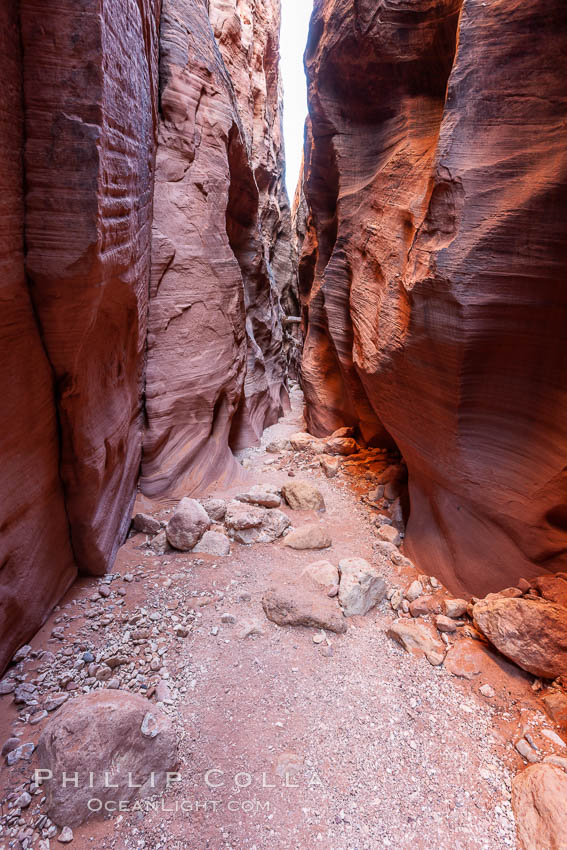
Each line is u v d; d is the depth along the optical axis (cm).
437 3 407
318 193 757
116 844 175
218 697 246
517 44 256
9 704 232
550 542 294
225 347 613
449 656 274
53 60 203
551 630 248
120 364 380
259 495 506
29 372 249
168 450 523
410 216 407
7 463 243
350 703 246
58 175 213
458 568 343
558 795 181
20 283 220
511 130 263
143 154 380
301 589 342
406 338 351
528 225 259
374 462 641
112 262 263
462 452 335
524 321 276
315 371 843
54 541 304
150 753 197
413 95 470
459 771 208
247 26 1422
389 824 186
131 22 297
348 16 475
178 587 346
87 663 262
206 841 177
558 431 279
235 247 966
